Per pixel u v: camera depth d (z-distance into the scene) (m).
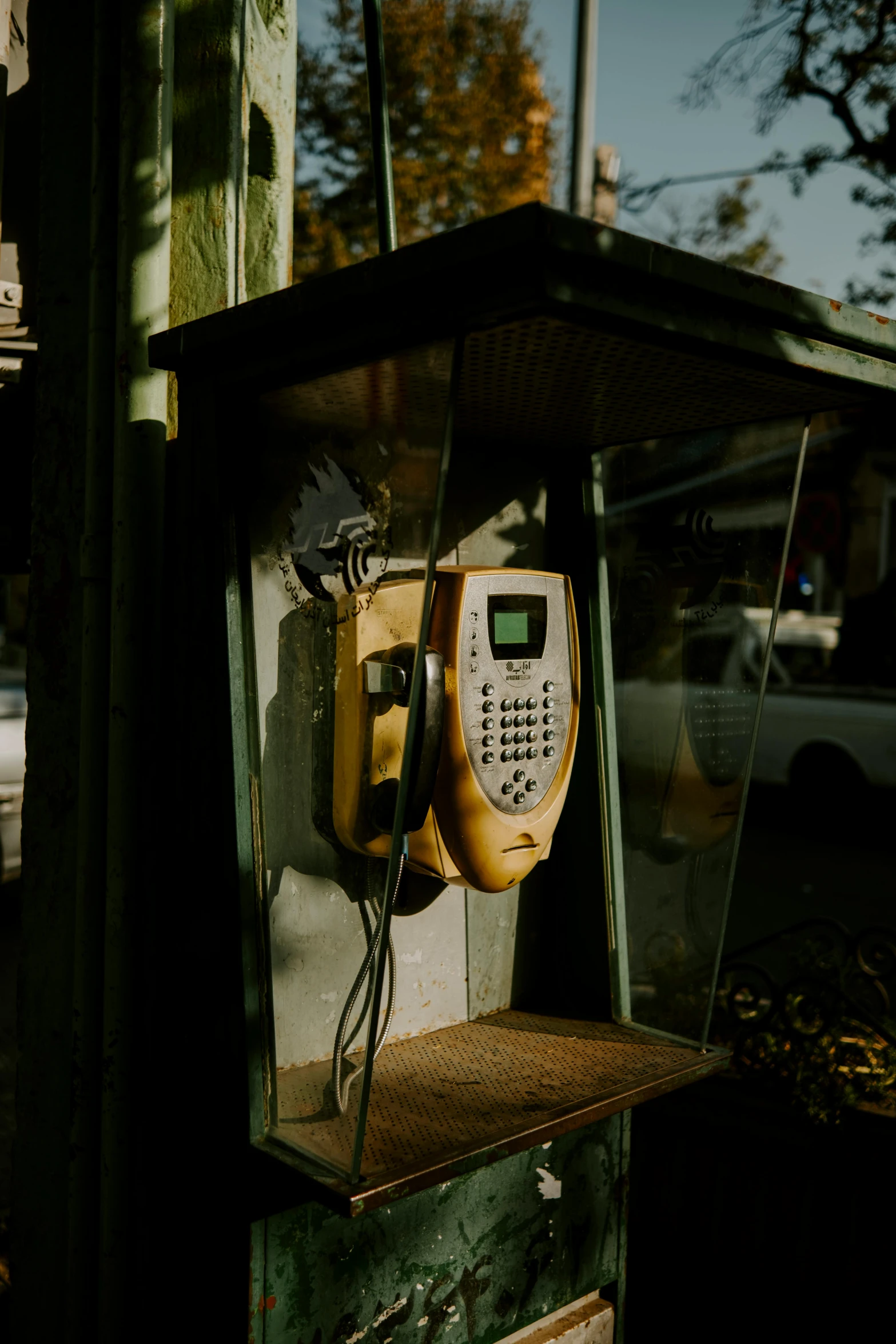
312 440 1.86
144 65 1.96
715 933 2.22
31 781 2.21
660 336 1.50
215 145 2.11
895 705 8.41
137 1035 2.03
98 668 2.03
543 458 2.43
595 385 1.83
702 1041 2.23
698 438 2.25
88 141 2.11
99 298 2.01
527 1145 1.76
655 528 2.36
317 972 1.94
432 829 2.00
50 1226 2.18
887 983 4.27
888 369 1.81
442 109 9.88
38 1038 2.21
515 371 1.74
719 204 8.03
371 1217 1.90
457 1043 2.21
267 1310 1.77
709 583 2.25
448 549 2.24
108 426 2.02
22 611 10.83
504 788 2.02
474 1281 2.07
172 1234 1.96
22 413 2.50
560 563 2.47
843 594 11.63
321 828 1.93
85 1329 2.06
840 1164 2.65
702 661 2.26
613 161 7.95
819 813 8.79
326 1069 1.93
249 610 1.81
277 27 2.42
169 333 1.81
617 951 2.42
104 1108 2.01
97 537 2.02
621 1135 2.35
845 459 10.68
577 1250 2.26
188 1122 1.91
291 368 1.66
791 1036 2.90
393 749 1.86
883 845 8.29
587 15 7.43
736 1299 2.78
